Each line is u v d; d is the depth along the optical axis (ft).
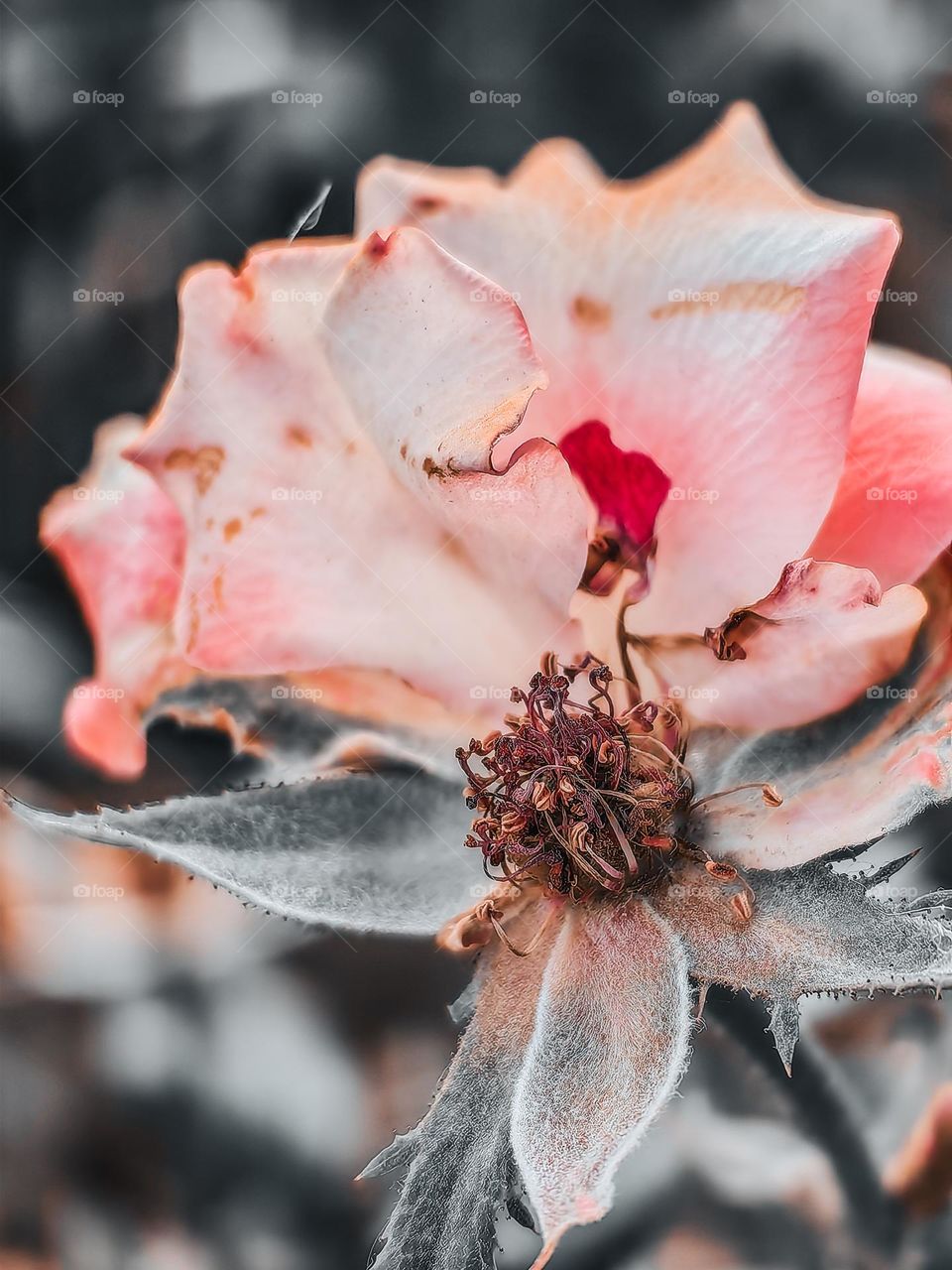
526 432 0.76
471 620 0.76
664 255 0.75
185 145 0.92
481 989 0.74
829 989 0.72
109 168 0.92
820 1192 0.79
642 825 0.75
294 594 0.75
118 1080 0.84
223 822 0.76
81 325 0.91
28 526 0.89
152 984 0.85
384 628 0.76
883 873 0.74
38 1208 0.82
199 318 0.74
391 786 0.77
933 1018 0.80
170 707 0.80
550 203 0.75
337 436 0.74
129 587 0.80
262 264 0.74
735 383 0.74
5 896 0.85
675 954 0.73
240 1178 0.82
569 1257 0.79
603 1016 0.73
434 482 0.73
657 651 0.76
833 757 0.75
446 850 0.77
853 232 0.73
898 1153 0.79
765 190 0.74
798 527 0.74
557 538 0.74
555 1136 0.70
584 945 0.74
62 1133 0.83
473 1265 0.70
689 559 0.75
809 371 0.74
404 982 0.83
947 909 0.72
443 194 0.75
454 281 0.72
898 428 0.76
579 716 0.76
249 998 0.84
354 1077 0.83
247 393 0.74
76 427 0.91
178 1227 0.82
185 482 0.75
